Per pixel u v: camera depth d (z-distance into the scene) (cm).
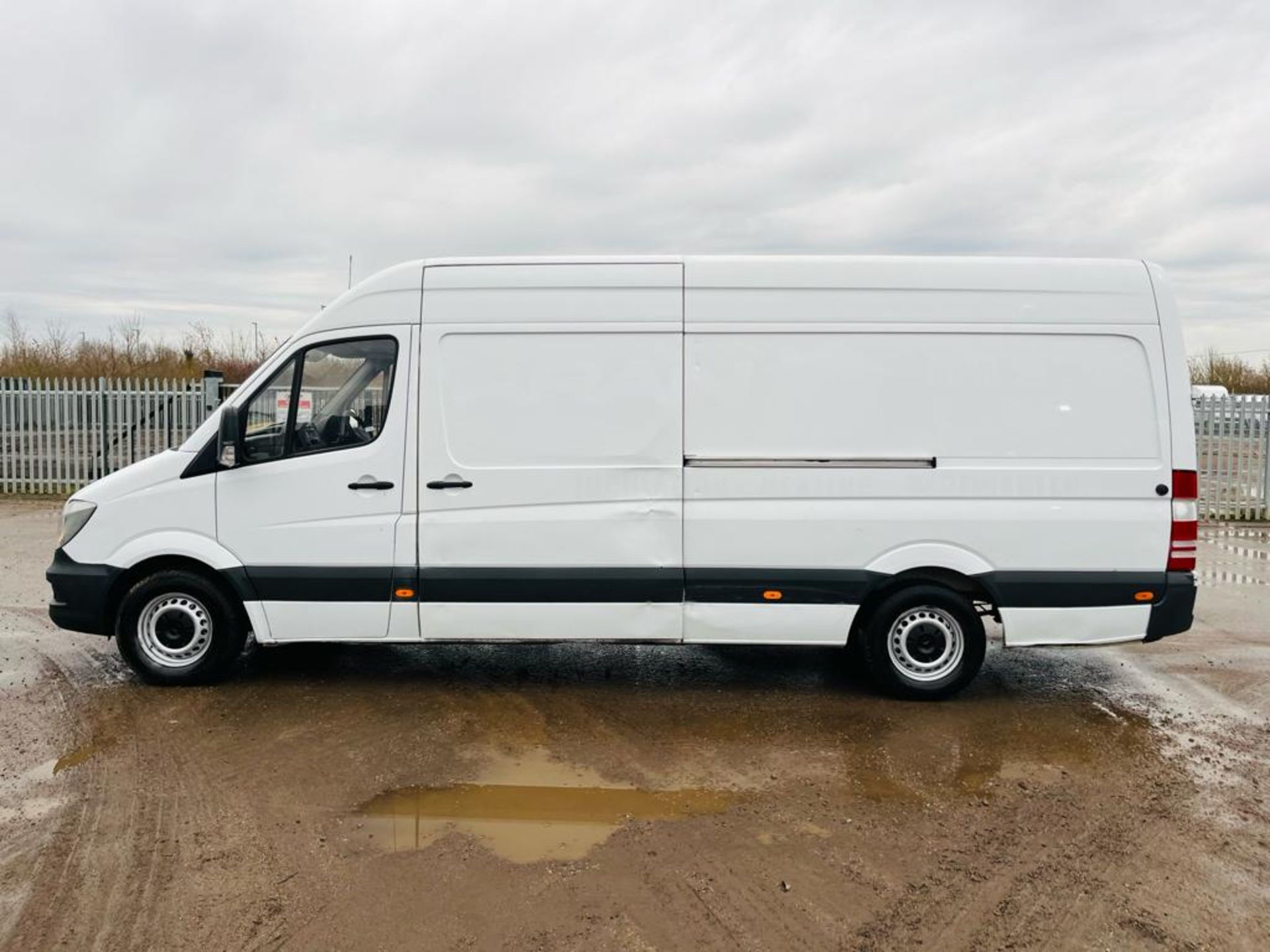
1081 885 347
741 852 370
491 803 412
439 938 309
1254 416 1387
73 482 1555
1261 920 325
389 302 536
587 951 303
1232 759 469
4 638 671
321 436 541
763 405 525
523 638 538
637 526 528
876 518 523
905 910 329
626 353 527
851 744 485
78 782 427
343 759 458
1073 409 520
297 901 330
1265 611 800
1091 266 523
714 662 631
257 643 650
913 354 522
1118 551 520
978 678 600
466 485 530
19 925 313
